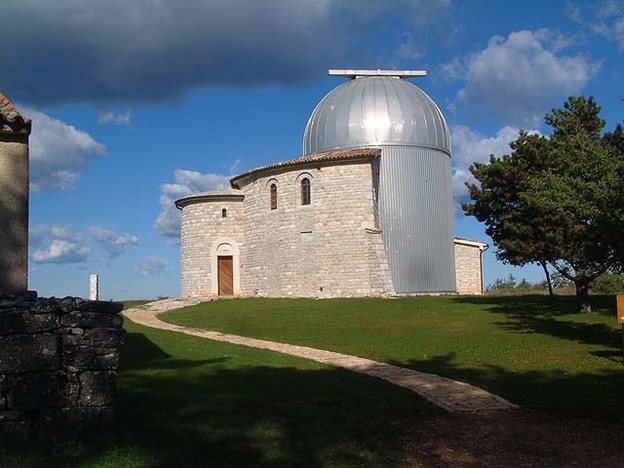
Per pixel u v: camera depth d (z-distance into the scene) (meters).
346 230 42.59
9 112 13.73
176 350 20.59
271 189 46.06
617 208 20.00
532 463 10.07
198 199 49.38
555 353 21.02
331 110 47.88
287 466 9.40
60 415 10.14
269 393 13.85
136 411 11.70
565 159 27.03
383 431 11.78
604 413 13.16
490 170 34.44
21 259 13.82
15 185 13.88
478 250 52.81
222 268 48.94
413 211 45.28
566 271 33.56
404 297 40.88
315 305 36.53
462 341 24.17
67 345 10.34
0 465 8.56
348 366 19.30
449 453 10.65
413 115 46.41
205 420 11.31
